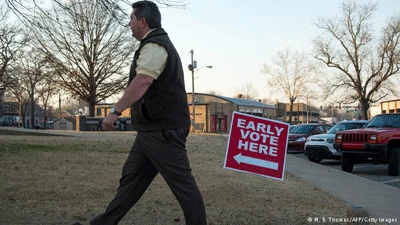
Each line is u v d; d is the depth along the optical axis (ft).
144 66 11.90
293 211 21.61
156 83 12.26
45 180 27.14
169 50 12.29
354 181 34.71
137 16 12.67
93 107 159.43
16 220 17.72
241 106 225.76
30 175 28.81
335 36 185.16
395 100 179.32
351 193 28.71
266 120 20.83
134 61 12.69
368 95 187.11
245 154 20.66
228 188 27.07
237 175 33.27
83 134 94.27
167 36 12.71
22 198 21.95
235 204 22.65
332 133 57.36
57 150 46.24
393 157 40.70
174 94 12.46
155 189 25.70
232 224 18.75
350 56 184.03
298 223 19.35
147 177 13.24
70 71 138.72
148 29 12.67
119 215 13.23
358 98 190.39
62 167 33.12
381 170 47.09
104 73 144.15
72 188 24.93
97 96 153.28
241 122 20.81
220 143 78.07
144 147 12.71
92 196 23.00
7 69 101.96
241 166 20.61
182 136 12.70
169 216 19.47
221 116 209.67
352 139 42.37
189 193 12.57
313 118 359.25
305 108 338.95
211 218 19.51
